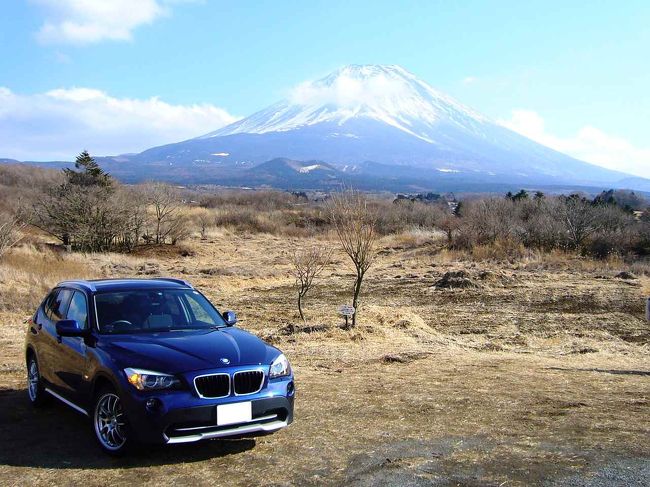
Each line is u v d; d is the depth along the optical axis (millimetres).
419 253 39594
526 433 6289
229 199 79438
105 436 5906
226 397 5578
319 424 6742
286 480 5078
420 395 8180
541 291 23297
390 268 33031
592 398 8008
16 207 37531
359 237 15234
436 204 70312
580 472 5035
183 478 5191
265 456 5684
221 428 5547
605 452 5559
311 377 9586
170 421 5383
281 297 21828
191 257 35719
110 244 35469
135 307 6812
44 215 35656
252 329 14648
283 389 5914
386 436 6238
